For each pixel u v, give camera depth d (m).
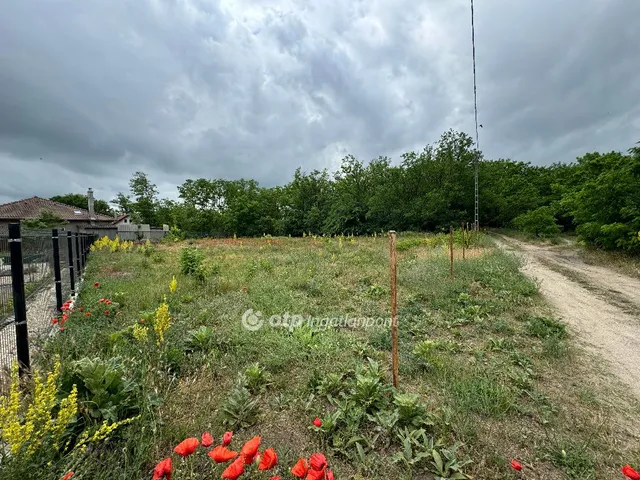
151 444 2.20
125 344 3.64
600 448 2.54
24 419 1.73
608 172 13.16
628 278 9.47
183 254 9.14
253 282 7.75
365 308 6.09
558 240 20.92
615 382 3.57
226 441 1.82
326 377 3.28
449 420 2.67
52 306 6.15
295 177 45.25
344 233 35.38
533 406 3.04
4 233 4.84
